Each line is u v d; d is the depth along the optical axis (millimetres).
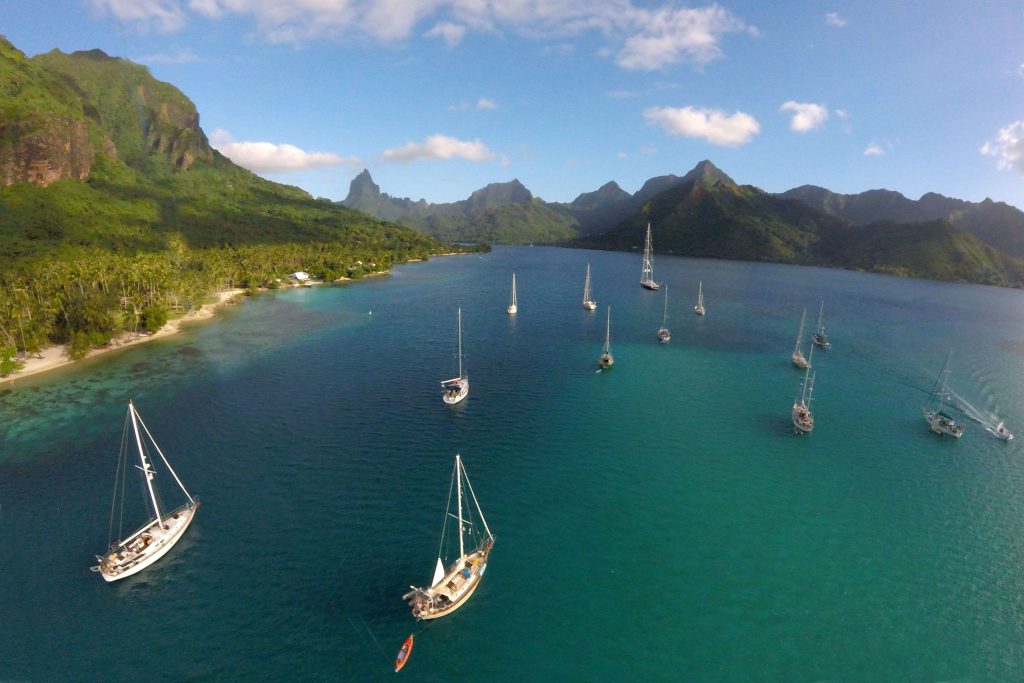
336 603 64000
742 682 55062
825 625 62125
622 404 124688
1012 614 64188
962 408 127062
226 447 101125
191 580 67375
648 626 61562
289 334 189250
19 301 155875
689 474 93500
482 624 61625
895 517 82250
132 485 88562
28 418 114062
